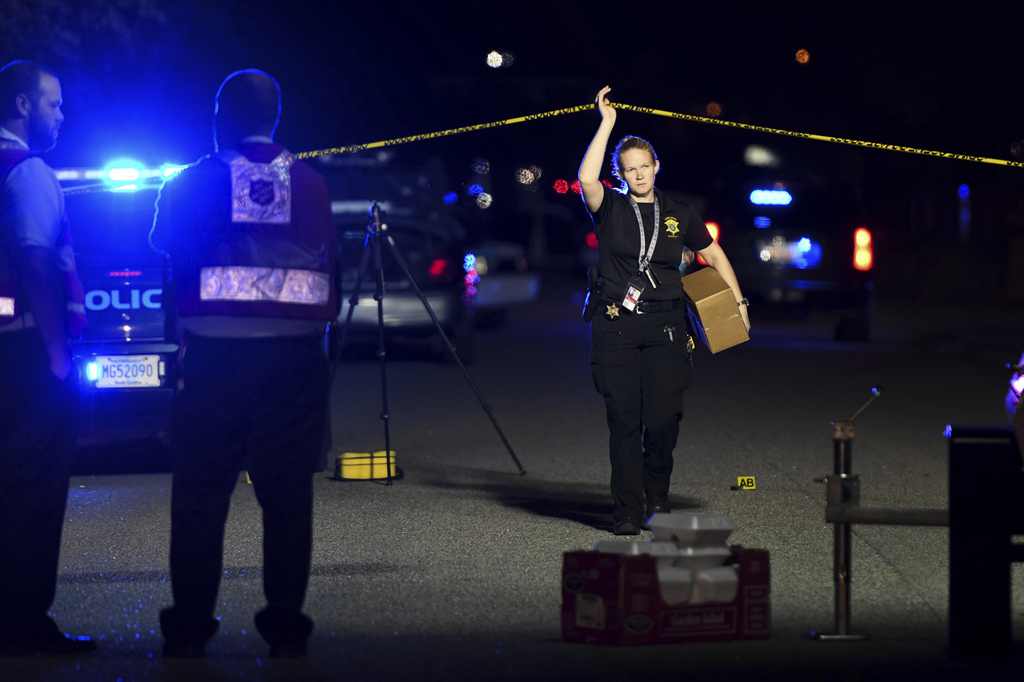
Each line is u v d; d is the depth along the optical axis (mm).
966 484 11422
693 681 10469
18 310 11461
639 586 11422
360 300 34781
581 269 82500
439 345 36844
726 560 11797
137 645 11742
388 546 15859
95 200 20281
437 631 12102
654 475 17172
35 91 11547
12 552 11516
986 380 34625
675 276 16547
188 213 11086
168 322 19781
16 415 11500
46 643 11383
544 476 20969
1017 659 11242
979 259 65938
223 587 13891
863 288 43688
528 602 13203
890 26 62062
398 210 39000
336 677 10609
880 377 35344
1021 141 61062
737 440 24578
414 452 23391
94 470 21344
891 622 12484
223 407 11102
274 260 11141
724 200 43812
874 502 18625
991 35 60469
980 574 11359
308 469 11367
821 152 53094
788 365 38438
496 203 81750
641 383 16656
